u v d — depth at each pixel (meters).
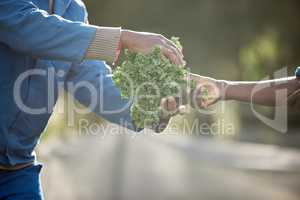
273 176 31.27
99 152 44.25
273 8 82.62
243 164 38.19
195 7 95.88
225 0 91.62
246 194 23.69
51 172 27.30
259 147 52.06
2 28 5.36
